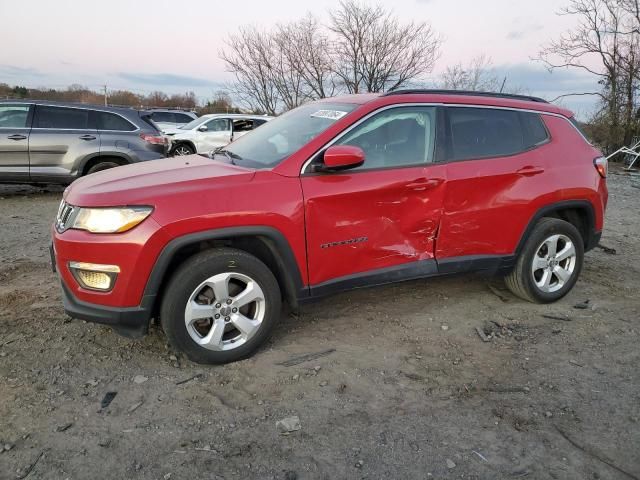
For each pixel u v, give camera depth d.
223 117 14.95
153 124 9.22
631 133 18.98
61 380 3.05
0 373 3.10
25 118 8.17
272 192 3.17
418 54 23.55
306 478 2.35
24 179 8.20
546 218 4.27
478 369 3.33
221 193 3.07
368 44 23.20
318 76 24.28
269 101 25.25
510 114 4.14
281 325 3.85
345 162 3.21
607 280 5.09
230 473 2.37
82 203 2.99
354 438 2.63
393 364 3.35
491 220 3.92
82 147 8.34
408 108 3.71
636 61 18.53
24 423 2.66
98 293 2.96
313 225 3.29
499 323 4.00
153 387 3.02
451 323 3.97
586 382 3.20
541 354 3.54
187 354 3.13
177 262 3.17
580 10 19.28
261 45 24.33
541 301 4.32
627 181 13.62
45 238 6.10
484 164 3.86
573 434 2.71
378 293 4.50
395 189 3.51
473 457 2.51
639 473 2.45
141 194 2.94
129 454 2.47
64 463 2.40
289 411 2.83
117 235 2.88
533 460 2.51
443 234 3.77
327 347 3.54
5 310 3.96
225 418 2.76
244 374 3.18
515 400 2.99
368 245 3.52
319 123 3.66
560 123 4.40
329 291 3.46
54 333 3.60
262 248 3.38
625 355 3.55
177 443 2.56
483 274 4.07
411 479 2.36
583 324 4.03
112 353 3.37
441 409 2.89
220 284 3.12
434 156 3.73
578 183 4.28
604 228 7.60
